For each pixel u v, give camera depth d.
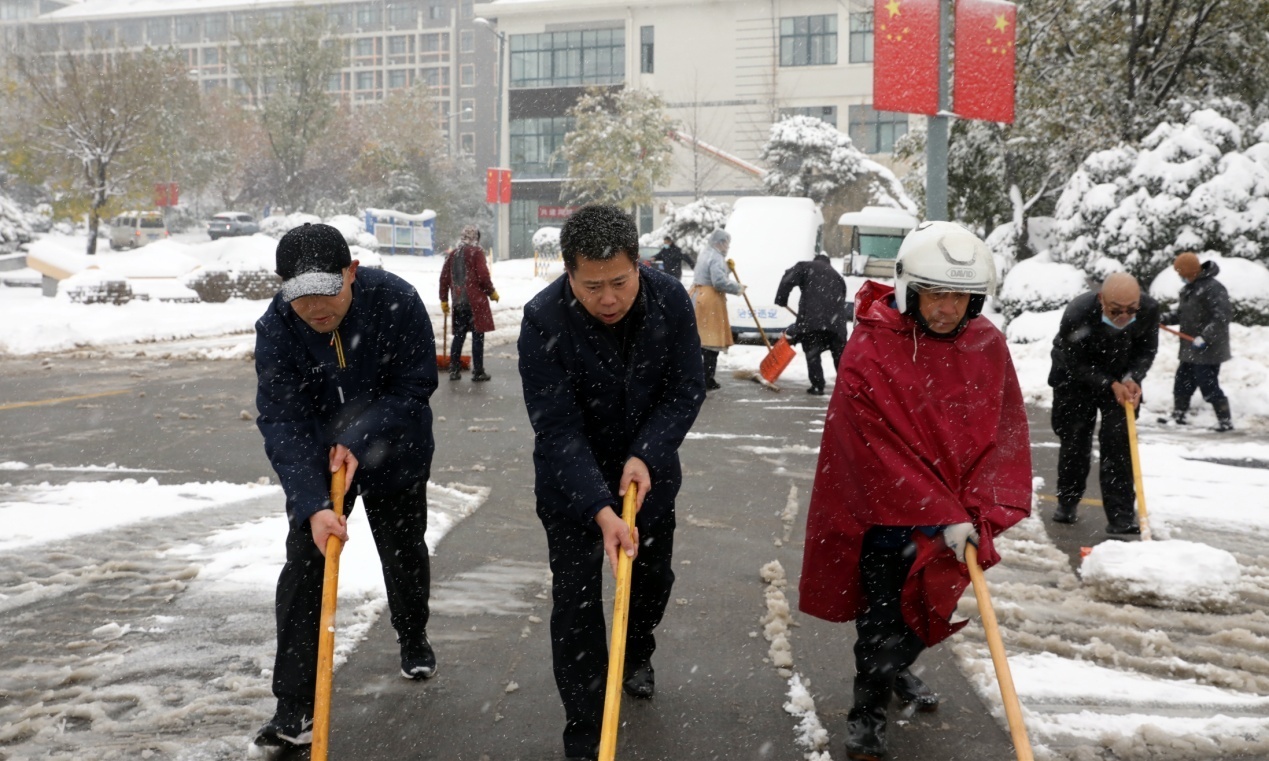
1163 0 18.11
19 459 8.12
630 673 3.77
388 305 3.41
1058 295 16.05
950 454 3.10
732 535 6.05
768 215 17.86
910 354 3.14
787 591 5.03
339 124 63.56
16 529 5.92
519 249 60.03
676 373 3.25
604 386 3.18
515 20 58.59
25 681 3.89
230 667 4.02
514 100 59.06
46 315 18.02
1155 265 15.54
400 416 3.40
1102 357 6.02
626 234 2.92
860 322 3.26
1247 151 15.91
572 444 3.13
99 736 3.45
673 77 55.69
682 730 3.55
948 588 3.11
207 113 60.91
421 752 3.38
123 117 33.41
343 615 4.54
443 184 69.06
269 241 25.27
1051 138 18.83
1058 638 4.37
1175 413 10.37
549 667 4.07
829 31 54.00
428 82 111.88
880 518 3.11
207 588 4.93
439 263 50.59
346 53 57.78
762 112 54.59
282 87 56.31
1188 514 6.64
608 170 46.84
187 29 112.62
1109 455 6.11
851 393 3.15
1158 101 18.70
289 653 3.32
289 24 57.06
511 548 5.72
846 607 3.33
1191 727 3.54
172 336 17.88
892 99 12.55
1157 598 4.81
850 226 21.55
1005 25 12.72
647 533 3.38
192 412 10.40
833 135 43.91
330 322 3.24
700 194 51.88
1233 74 18.72
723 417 10.40
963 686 3.93
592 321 3.12
